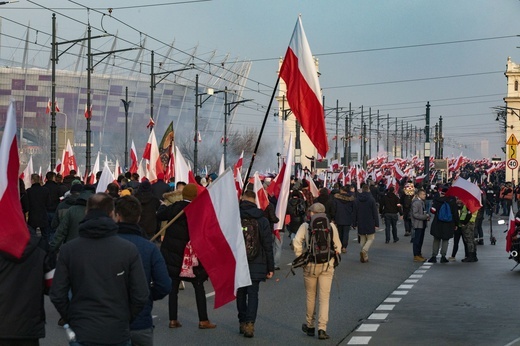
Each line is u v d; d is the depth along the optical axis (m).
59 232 13.23
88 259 6.79
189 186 12.30
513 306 15.15
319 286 12.10
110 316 6.75
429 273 20.86
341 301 15.88
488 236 35.31
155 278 7.66
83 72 110.81
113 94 114.06
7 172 6.84
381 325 13.15
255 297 12.06
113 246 6.85
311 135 12.79
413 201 24.30
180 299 16.11
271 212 19.20
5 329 7.09
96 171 28.75
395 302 15.72
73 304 6.81
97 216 6.98
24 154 98.44
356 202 25.72
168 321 13.46
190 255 12.48
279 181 23.25
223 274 9.73
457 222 23.61
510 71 124.38
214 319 13.69
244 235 11.98
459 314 14.22
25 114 106.44
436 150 96.81
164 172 26.94
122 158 113.44
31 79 106.81
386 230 31.47
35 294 7.18
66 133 60.84
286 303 15.58
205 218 9.69
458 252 27.27
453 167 78.69
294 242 12.17
